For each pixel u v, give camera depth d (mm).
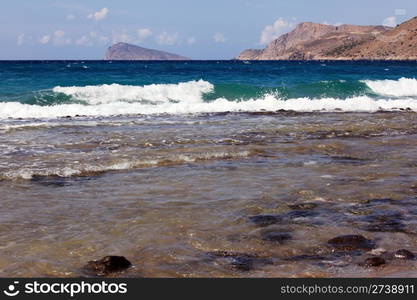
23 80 36188
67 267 5441
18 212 7332
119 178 9586
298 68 85500
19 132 15500
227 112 22328
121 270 5387
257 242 6230
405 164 10992
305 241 6277
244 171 10211
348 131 16062
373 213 7414
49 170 10055
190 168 10492
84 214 7258
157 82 37344
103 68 65688
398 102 26719
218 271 5395
